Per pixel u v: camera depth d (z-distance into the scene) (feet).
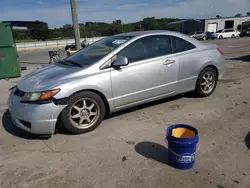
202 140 10.04
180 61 13.74
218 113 12.98
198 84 15.12
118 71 11.64
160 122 12.15
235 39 96.73
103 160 8.87
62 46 114.93
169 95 13.93
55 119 10.24
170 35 13.80
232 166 8.18
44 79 10.96
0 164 8.89
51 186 7.54
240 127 11.14
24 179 7.95
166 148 9.57
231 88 18.02
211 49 15.53
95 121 11.43
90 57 12.38
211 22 143.54
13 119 10.93
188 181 7.48
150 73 12.60
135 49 12.39
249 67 26.89
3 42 26.91
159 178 7.70
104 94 11.35
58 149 9.85
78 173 8.16
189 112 13.34
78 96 10.67
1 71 27.55
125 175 7.93
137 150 9.48
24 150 9.89
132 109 14.19
